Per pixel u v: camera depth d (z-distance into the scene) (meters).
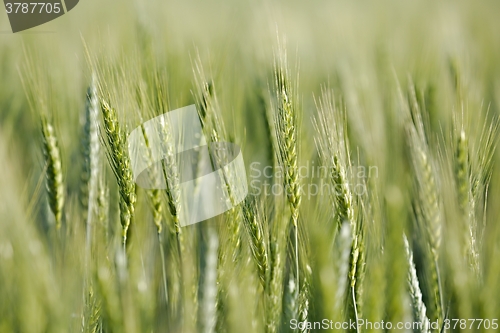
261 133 1.14
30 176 1.07
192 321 1.01
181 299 1.02
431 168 1.05
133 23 1.18
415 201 1.07
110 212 1.07
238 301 1.02
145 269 1.04
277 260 1.01
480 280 1.03
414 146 1.06
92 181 1.04
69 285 1.01
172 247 1.04
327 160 1.03
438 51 1.25
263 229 1.02
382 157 1.10
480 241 1.04
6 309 1.00
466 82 1.14
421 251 1.07
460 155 1.04
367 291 1.03
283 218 1.04
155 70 1.07
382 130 1.14
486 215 1.07
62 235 1.04
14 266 1.00
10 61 1.18
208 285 0.99
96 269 1.02
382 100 1.18
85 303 1.01
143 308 1.02
